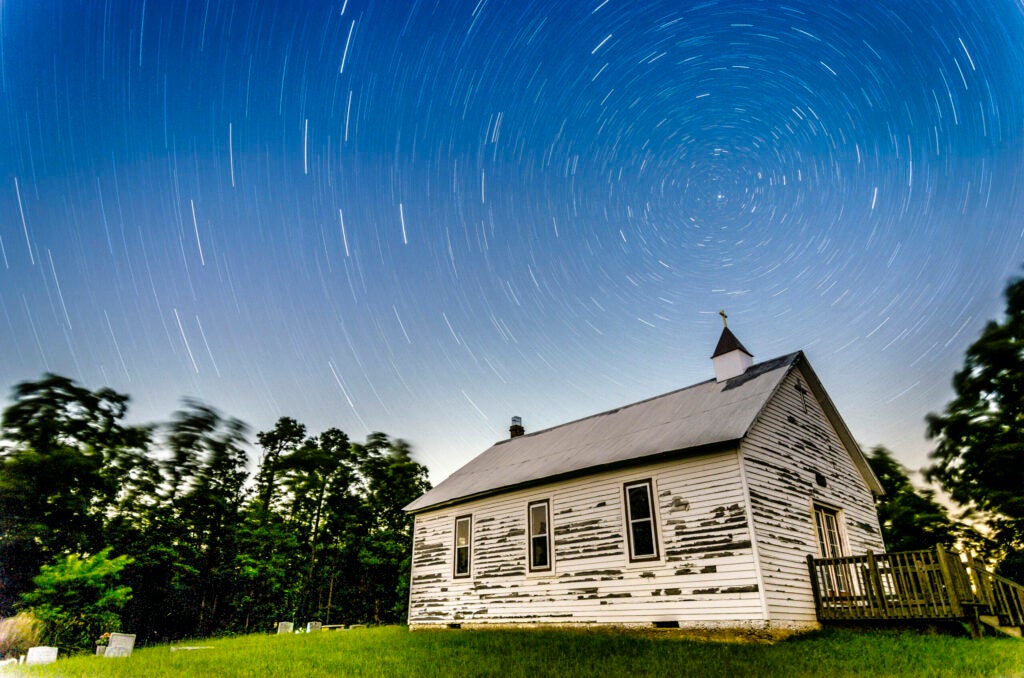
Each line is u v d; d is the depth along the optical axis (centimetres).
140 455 2708
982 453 2130
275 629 2814
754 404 1329
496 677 818
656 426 1523
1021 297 2084
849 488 1595
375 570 3303
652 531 1303
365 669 904
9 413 2312
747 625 1102
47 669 975
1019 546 2155
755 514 1183
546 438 2002
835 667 792
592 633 1317
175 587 2577
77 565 1845
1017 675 691
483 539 1691
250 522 2953
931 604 1053
